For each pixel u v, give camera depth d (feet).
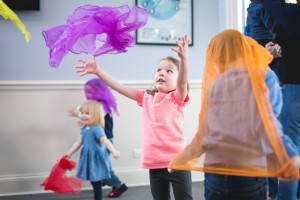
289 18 6.41
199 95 11.70
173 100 5.93
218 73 4.36
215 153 4.14
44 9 10.79
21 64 10.61
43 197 9.86
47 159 10.62
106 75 6.10
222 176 4.13
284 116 6.29
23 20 10.62
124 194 9.96
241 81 4.13
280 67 6.52
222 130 4.11
